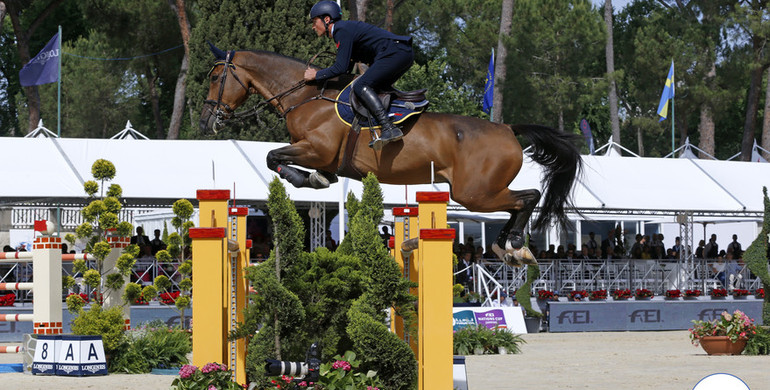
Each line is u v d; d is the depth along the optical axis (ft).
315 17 27.22
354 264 24.77
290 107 27.17
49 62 76.02
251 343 23.41
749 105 125.49
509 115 123.03
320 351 23.91
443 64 127.13
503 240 27.68
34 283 36.32
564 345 52.49
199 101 86.43
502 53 110.93
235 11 85.20
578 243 98.07
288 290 23.38
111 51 138.41
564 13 125.29
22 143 59.52
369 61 27.04
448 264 20.52
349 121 26.12
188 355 41.78
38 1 127.13
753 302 70.08
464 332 47.11
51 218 98.89
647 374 35.22
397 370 22.77
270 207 23.85
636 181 70.69
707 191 71.36
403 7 134.21
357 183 62.39
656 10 142.92
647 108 134.82
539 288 68.39
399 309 23.31
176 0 103.24
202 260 22.06
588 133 137.18
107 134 150.30
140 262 61.00
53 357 35.04
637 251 74.59
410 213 25.43
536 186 65.36
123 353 36.40
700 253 81.71
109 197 39.24
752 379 32.83
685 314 68.49
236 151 62.69
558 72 121.39
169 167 60.23
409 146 25.96
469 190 26.35
